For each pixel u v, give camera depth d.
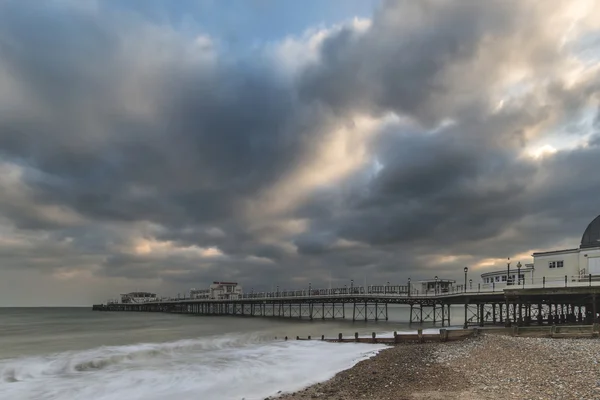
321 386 19.73
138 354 32.28
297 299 91.38
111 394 19.52
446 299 58.19
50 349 36.31
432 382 18.42
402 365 23.55
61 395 19.48
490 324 54.59
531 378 17.50
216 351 35.00
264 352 33.91
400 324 70.88
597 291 38.50
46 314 156.00
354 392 17.72
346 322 79.88
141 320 98.00
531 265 59.53
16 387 21.09
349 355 31.08
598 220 50.34
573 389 15.20
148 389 20.36
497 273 65.69
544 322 52.56
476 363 22.03
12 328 68.94
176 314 139.75
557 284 42.72
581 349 24.08
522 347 25.97
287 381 21.66
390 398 16.09
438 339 34.75
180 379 22.62
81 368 26.33
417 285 67.75
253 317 108.81
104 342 43.19
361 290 78.69
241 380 22.16
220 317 111.69
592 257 47.75
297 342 41.34
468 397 15.34
